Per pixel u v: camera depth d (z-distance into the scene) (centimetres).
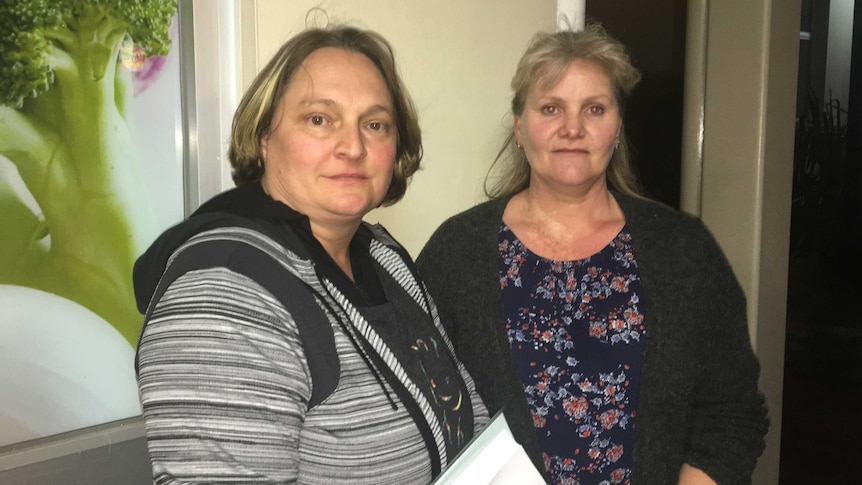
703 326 119
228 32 121
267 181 95
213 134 121
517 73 125
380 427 84
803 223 327
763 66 193
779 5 192
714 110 203
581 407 115
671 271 119
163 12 112
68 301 104
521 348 118
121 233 110
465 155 168
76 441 105
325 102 89
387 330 95
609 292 119
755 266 200
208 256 75
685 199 212
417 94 154
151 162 113
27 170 98
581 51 119
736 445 117
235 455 69
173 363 70
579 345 117
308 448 79
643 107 213
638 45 210
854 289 334
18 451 99
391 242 116
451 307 125
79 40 103
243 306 73
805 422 302
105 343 109
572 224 125
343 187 90
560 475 115
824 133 318
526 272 123
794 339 334
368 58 97
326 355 80
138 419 113
